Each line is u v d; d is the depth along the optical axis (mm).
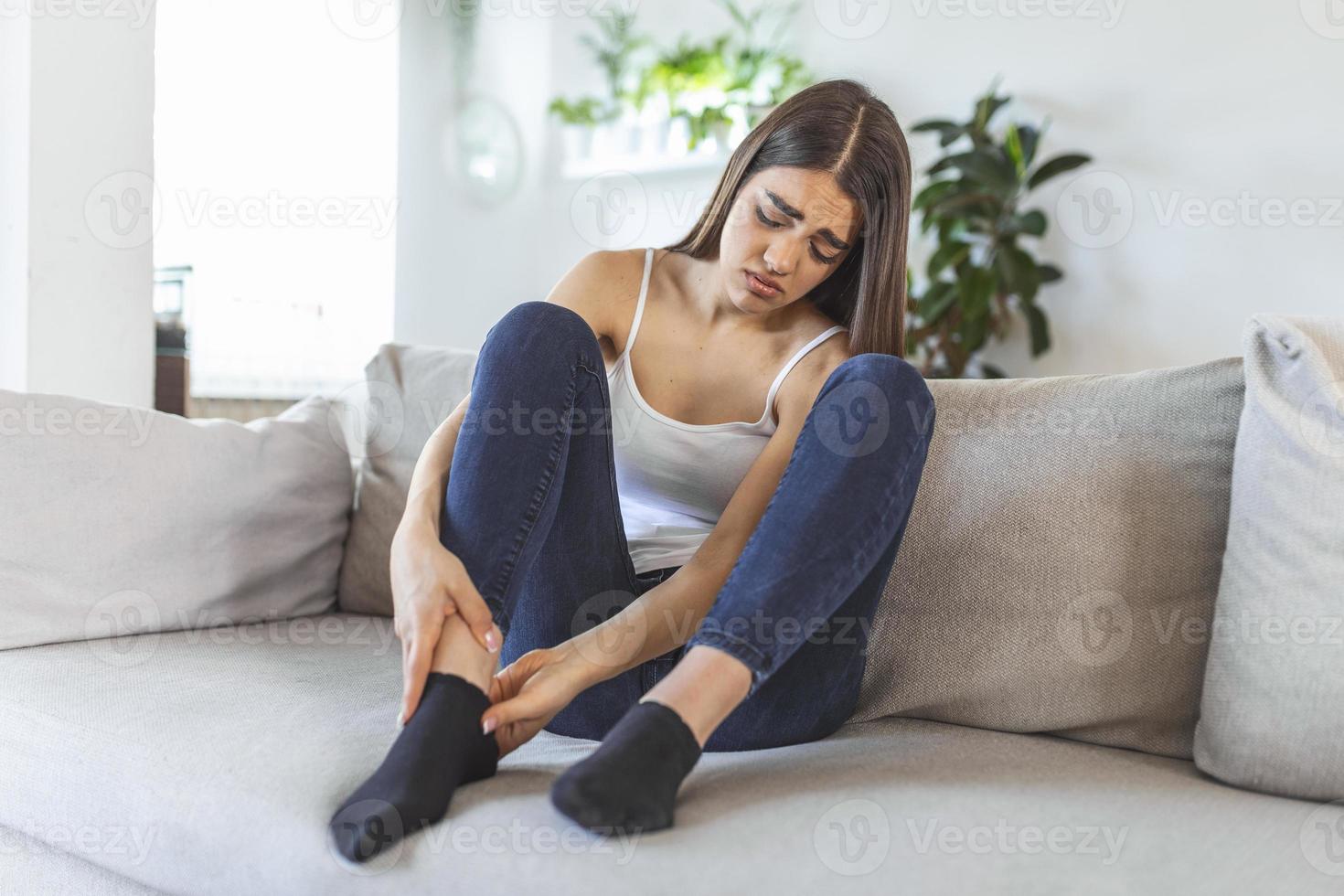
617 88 3926
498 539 964
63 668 1199
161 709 1071
